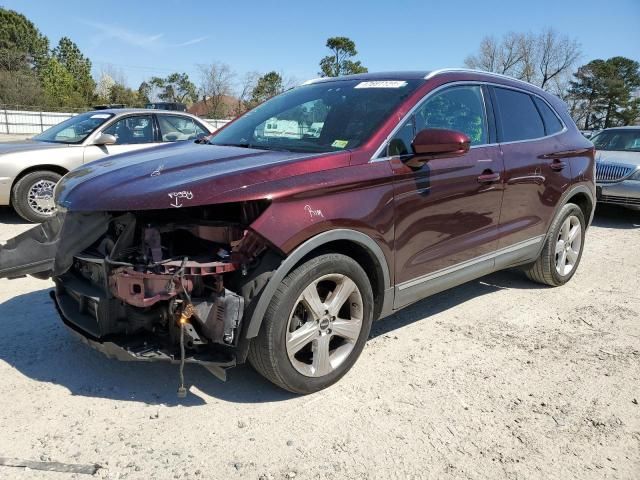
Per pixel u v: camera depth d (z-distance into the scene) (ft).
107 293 9.55
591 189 17.79
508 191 14.07
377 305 11.63
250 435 9.30
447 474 8.47
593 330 14.26
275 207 9.33
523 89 15.75
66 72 219.00
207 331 9.25
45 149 24.98
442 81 12.87
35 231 11.66
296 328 10.20
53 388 10.58
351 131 11.54
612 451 9.14
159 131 27.71
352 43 192.03
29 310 14.26
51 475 8.14
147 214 9.61
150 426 9.47
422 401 10.52
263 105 15.06
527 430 9.67
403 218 11.32
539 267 16.93
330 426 9.62
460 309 15.58
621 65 217.15
